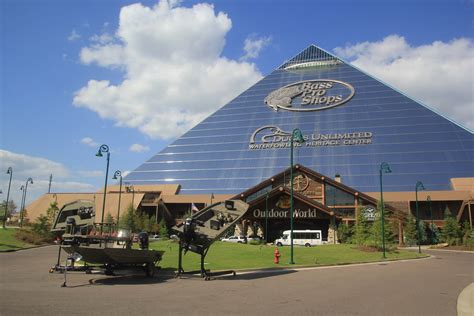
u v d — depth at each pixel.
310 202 76.25
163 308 15.12
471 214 89.12
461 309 15.85
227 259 36.38
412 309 15.66
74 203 26.92
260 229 85.88
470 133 103.31
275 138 115.69
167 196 105.38
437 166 96.88
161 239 76.44
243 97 136.25
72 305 15.23
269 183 82.19
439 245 78.25
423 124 108.44
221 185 107.00
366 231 58.53
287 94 130.62
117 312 14.16
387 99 119.19
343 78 132.62
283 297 18.14
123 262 24.31
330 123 115.88
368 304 16.59
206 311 14.71
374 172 98.56
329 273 29.89
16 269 28.89
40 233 64.25
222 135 123.25
